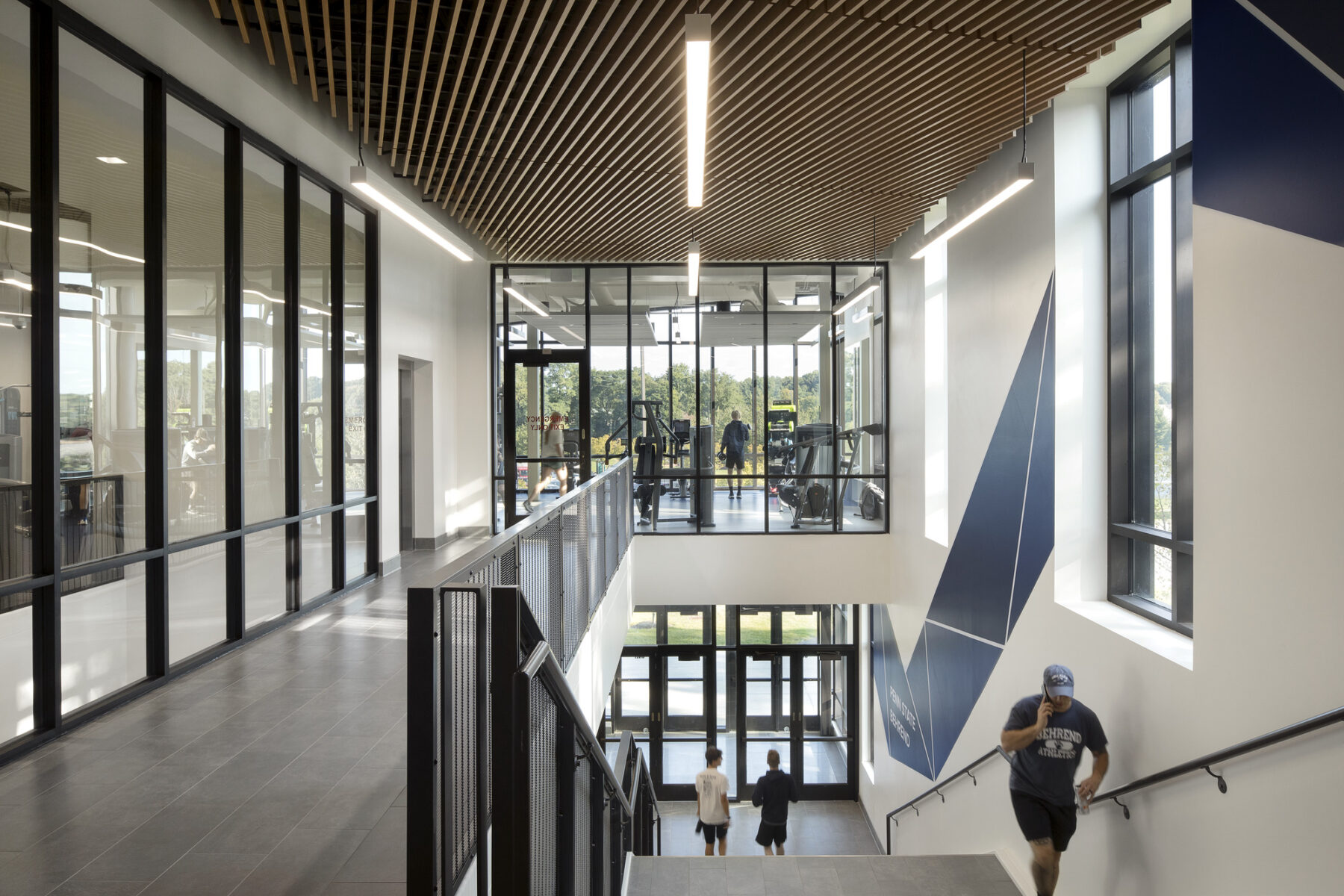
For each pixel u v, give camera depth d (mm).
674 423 10500
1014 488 6297
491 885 1891
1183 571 4609
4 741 3557
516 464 10398
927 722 8617
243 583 5453
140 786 3203
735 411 10523
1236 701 3592
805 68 4688
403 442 9398
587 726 2678
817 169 6477
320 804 3039
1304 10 3145
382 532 7902
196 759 3473
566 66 4812
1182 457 4672
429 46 4293
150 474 4590
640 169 6477
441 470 9656
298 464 6293
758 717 11805
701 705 11820
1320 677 3080
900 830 9461
